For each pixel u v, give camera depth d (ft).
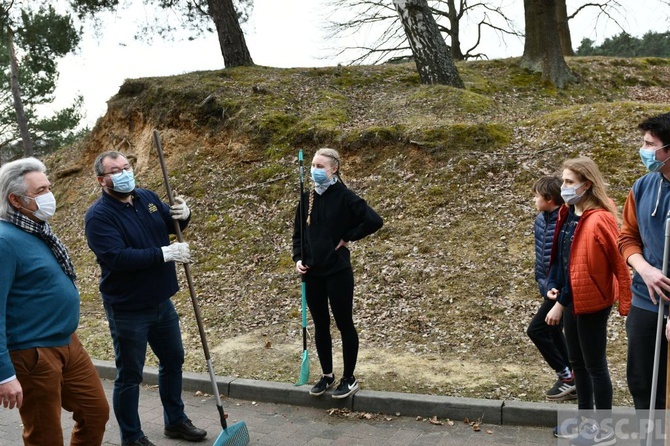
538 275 14.12
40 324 9.98
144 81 43.45
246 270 26.89
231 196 32.40
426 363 17.35
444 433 13.74
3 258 9.57
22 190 10.01
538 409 13.82
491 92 40.78
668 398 9.07
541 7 42.75
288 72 43.57
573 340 12.29
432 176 28.45
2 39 59.21
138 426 13.24
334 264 14.70
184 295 25.86
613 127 28.78
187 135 38.09
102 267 13.07
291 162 32.81
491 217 25.38
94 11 47.24
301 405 15.90
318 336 15.55
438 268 22.99
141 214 13.30
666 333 8.96
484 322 19.54
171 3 49.03
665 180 9.49
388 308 21.40
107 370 19.19
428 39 39.24
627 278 11.31
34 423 10.09
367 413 15.08
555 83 42.27
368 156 30.96
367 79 41.86
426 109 35.01
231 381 16.92
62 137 93.15
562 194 12.14
